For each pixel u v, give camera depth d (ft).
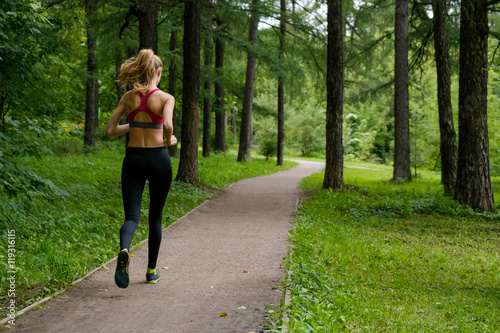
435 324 13.39
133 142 13.06
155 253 14.34
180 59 69.36
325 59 66.49
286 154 169.37
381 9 65.51
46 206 25.91
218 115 100.37
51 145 64.90
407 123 61.21
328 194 42.06
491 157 73.92
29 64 28.43
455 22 44.09
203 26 66.64
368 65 69.15
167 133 12.79
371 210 35.63
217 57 86.38
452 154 48.42
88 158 60.75
